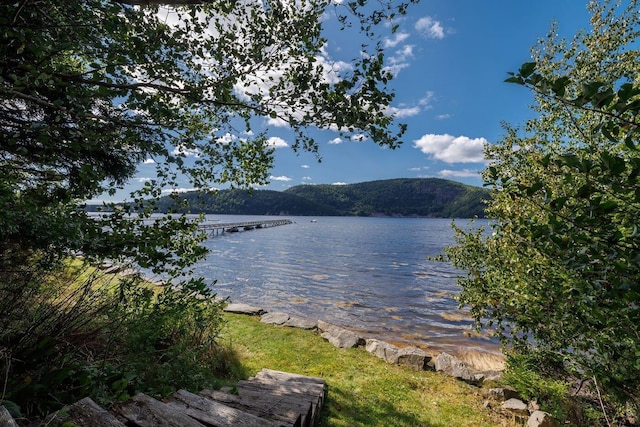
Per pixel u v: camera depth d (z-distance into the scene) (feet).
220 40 13.82
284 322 42.86
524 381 23.26
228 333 35.63
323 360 30.96
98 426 6.92
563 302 11.21
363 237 256.73
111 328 12.69
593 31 19.57
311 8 13.66
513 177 18.86
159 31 12.04
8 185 12.05
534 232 7.61
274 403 14.51
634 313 7.21
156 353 15.17
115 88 11.28
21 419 6.71
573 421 18.45
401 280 94.17
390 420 20.61
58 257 13.30
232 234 242.78
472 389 27.66
